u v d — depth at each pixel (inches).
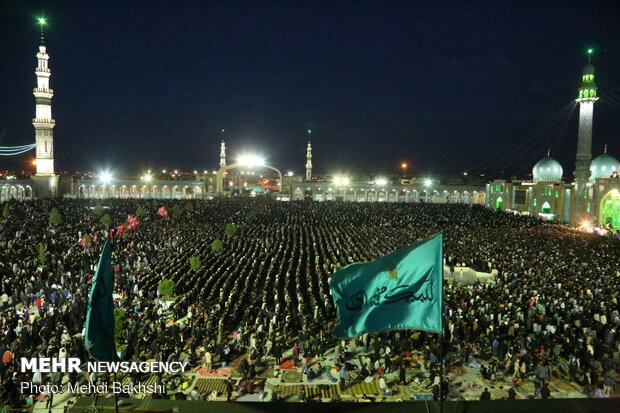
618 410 199.2
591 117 2578.7
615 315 805.9
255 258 1466.5
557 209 2827.3
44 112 3622.0
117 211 2628.0
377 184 4564.5
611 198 2373.3
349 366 685.9
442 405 208.8
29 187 3624.5
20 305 987.9
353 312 295.7
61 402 568.7
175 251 1535.4
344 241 1808.6
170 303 963.3
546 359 692.1
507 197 3496.6
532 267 1251.2
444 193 4429.1
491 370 652.1
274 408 206.7
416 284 291.4
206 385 633.6
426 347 710.5
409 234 1974.7
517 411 202.8
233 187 6058.1
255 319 892.0
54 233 1728.6
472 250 1571.1
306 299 1059.9
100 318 268.4
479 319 826.2
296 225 2389.3
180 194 4500.5
